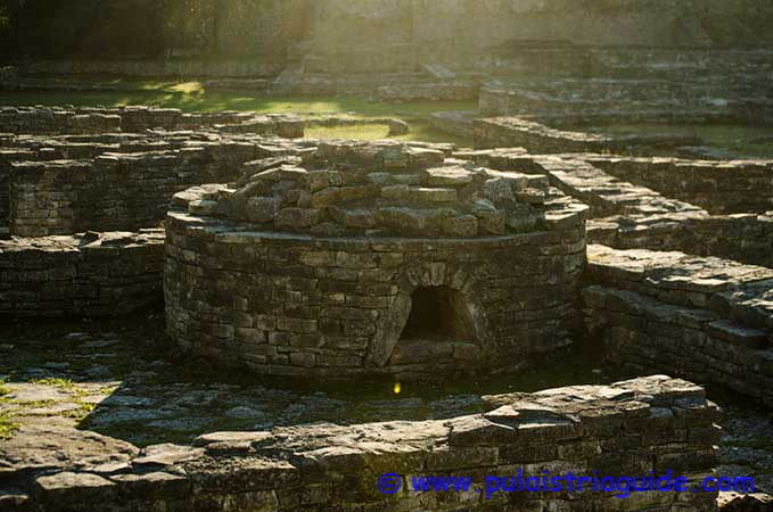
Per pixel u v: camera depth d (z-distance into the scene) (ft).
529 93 112.47
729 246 49.83
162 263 46.11
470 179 38.27
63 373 37.04
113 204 65.41
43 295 44.45
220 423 31.60
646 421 22.65
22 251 43.98
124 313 45.50
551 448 21.98
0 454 20.02
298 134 88.58
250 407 33.32
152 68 164.76
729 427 30.78
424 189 37.27
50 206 64.18
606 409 22.58
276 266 36.04
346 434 21.54
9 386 35.09
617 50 161.89
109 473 19.45
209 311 37.60
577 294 39.06
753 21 187.32
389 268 35.53
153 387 35.47
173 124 91.97
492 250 36.52
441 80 142.51
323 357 36.04
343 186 37.40
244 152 68.39
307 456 20.39
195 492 19.63
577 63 156.46
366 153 38.93
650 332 36.29
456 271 36.06
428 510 21.24
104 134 79.10
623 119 100.99
